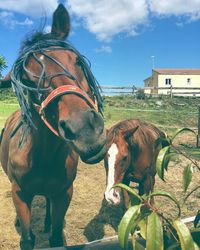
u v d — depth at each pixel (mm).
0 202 5340
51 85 2100
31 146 2648
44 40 2330
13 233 4328
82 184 6266
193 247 840
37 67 2197
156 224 833
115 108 19578
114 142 3820
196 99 24734
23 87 2195
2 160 3551
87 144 1745
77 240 4238
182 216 4832
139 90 24562
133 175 4371
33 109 2432
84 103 1925
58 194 2885
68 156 2768
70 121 1807
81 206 5289
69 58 2225
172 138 1098
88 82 2359
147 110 19531
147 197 917
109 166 3711
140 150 4250
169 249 938
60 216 2941
